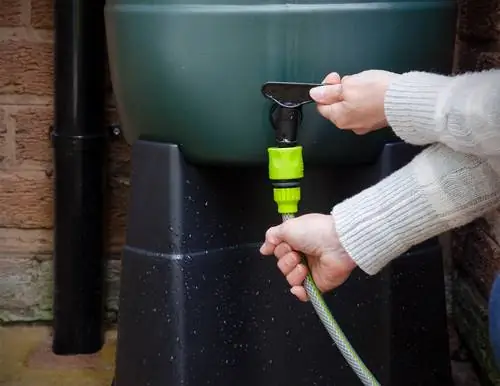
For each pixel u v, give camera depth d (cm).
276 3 108
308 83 106
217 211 121
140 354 120
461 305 161
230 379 124
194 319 118
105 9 121
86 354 160
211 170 120
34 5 161
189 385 118
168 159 116
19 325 171
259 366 127
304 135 114
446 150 92
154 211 118
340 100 100
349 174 123
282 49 109
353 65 111
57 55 151
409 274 125
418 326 127
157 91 114
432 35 117
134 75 116
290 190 104
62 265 157
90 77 152
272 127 112
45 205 169
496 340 93
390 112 93
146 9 112
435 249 129
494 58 139
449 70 123
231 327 123
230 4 108
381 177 120
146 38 113
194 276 118
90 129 154
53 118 161
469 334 153
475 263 153
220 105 112
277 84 105
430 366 128
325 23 109
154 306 118
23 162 167
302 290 102
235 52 109
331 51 110
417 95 91
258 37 109
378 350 124
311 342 127
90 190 156
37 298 171
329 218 98
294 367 128
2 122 165
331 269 98
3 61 162
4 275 171
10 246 170
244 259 125
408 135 93
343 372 127
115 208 169
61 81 151
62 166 154
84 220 156
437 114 89
